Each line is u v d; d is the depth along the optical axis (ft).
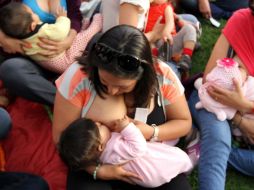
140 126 6.97
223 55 8.35
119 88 6.15
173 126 7.23
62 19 9.07
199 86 8.79
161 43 9.79
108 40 5.77
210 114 8.17
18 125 9.03
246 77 8.15
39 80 8.79
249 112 8.14
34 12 9.34
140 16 8.59
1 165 8.31
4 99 9.42
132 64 5.69
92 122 6.51
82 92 6.61
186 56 10.12
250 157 8.34
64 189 7.91
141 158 6.77
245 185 8.50
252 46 8.10
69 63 9.12
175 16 10.98
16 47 8.70
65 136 6.45
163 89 6.93
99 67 5.86
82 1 10.42
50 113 9.34
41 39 8.64
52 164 8.30
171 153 7.02
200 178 7.60
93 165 6.67
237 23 8.19
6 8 8.43
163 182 6.87
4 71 8.64
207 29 12.57
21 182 6.99
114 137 6.74
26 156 8.43
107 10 9.24
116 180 7.07
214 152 7.68
